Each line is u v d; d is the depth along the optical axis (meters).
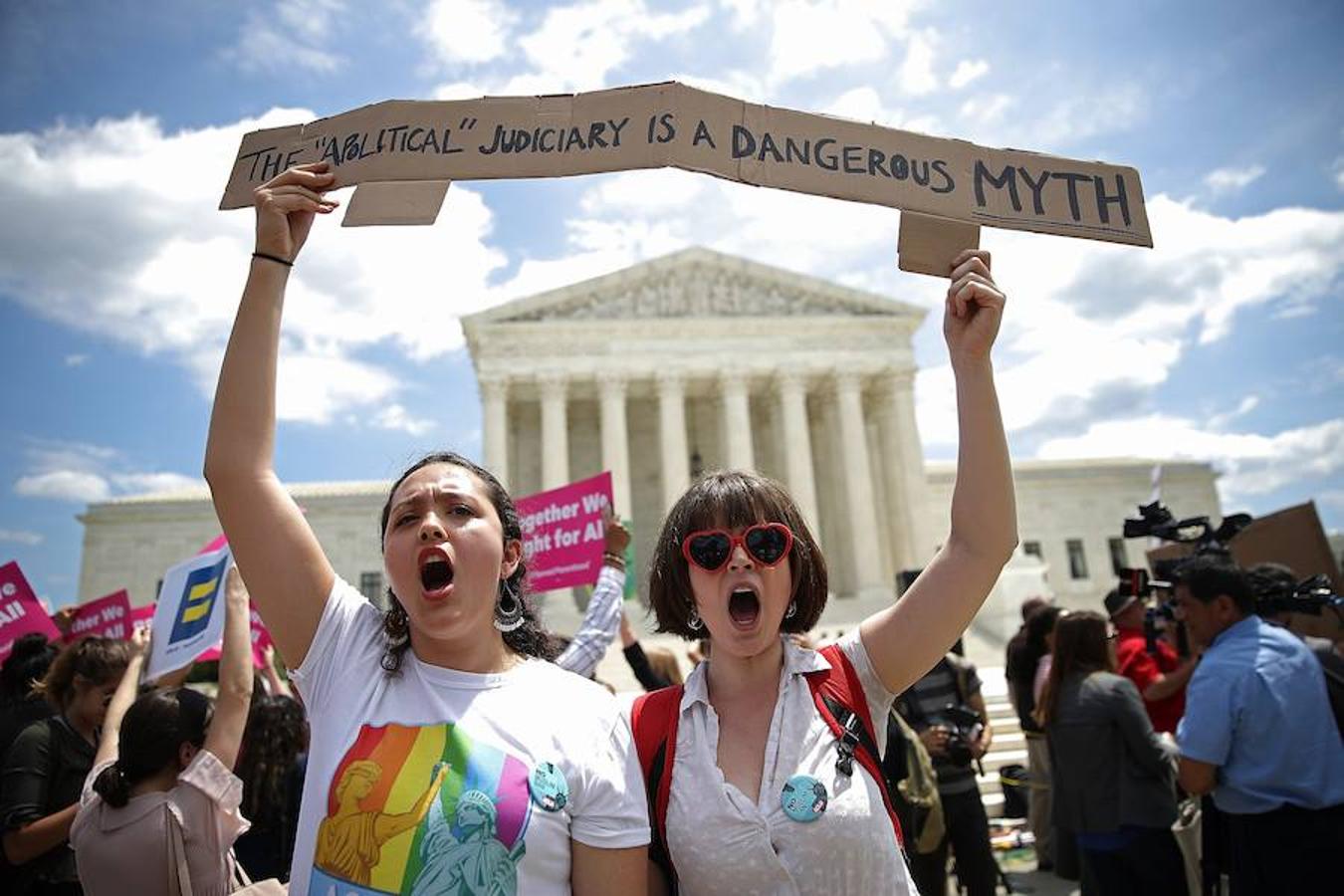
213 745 4.99
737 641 3.51
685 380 50.25
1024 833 14.63
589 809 3.05
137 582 63.38
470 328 48.88
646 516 54.72
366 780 2.88
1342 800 5.49
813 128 3.40
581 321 49.56
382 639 3.38
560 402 48.38
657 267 51.47
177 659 7.32
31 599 11.00
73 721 6.51
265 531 3.26
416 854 2.75
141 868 4.59
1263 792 5.66
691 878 3.18
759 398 55.84
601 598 6.68
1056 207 3.49
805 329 50.91
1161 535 9.26
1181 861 7.14
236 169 3.69
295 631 3.30
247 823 5.04
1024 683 11.55
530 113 3.39
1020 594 36.78
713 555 3.58
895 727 7.93
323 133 3.56
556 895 2.86
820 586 3.83
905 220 3.52
